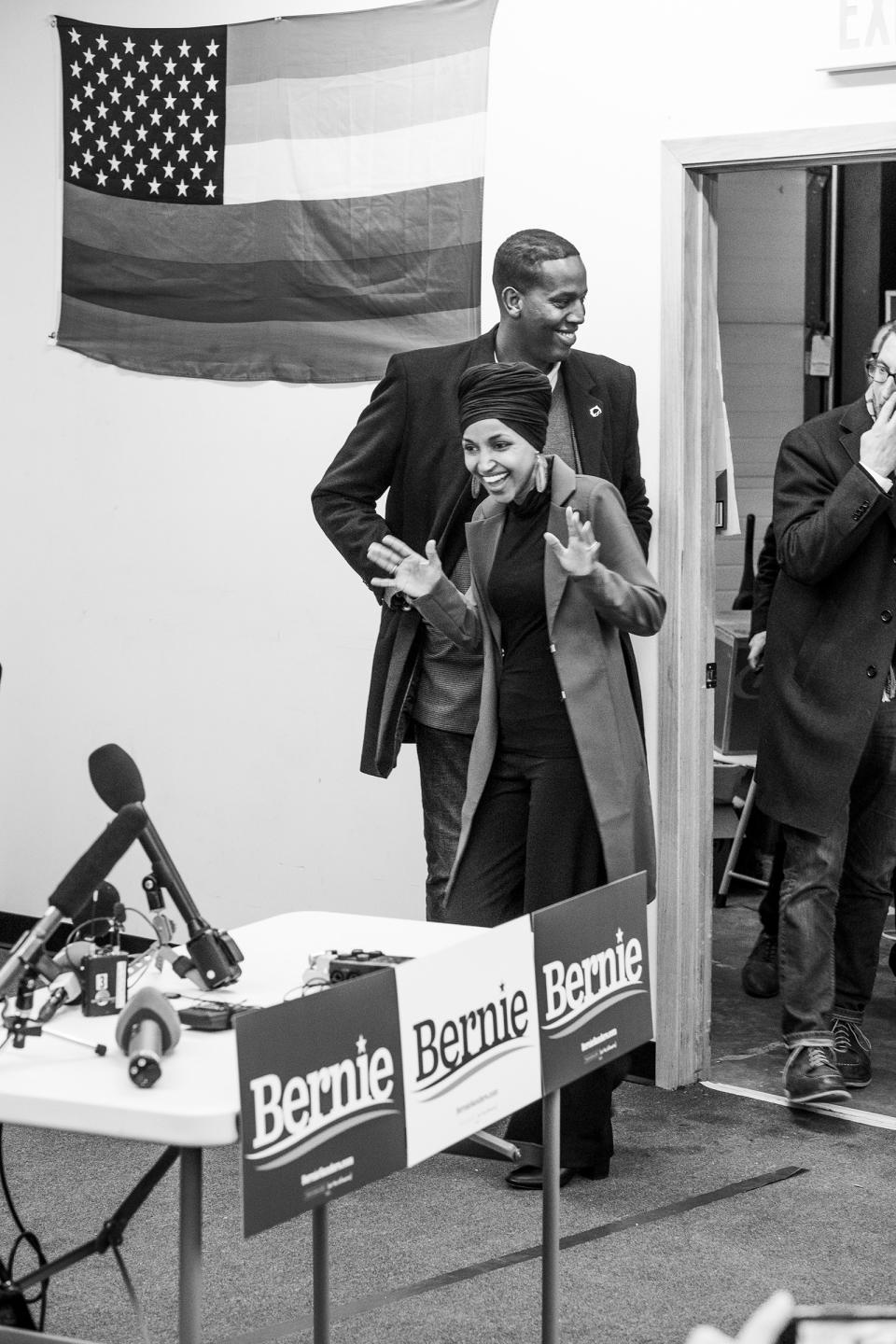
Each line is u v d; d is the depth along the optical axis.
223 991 2.14
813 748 3.88
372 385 4.69
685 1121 3.95
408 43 4.50
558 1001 2.16
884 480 3.69
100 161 5.15
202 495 5.05
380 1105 1.84
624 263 4.14
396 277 4.58
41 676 5.47
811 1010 3.96
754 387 6.41
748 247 6.35
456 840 3.67
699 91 4.00
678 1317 2.88
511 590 3.29
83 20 5.16
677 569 4.11
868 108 3.78
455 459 3.57
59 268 5.30
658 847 4.18
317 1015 1.75
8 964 1.97
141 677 5.24
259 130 4.81
